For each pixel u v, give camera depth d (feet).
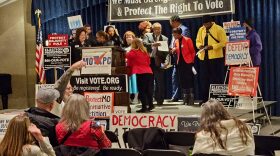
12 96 40.52
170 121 19.43
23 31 39.96
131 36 30.04
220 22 34.45
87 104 14.57
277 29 32.89
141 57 25.41
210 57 27.58
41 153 11.76
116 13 33.22
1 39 40.60
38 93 15.58
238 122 13.62
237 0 33.81
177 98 31.96
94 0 37.14
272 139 14.79
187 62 27.99
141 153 13.55
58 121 14.87
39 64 32.63
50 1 38.45
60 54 25.54
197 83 35.01
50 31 38.68
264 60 33.37
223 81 31.30
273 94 33.30
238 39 25.22
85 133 14.17
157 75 28.91
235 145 13.39
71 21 32.96
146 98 25.80
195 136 14.17
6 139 11.78
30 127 11.91
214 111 13.75
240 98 26.16
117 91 22.94
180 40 28.04
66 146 14.08
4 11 40.40
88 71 23.45
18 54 40.27
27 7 39.91
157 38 29.30
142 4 32.65
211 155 12.89
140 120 19.83
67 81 18.67
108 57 23.21
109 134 17.22
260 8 33.32
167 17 32.19
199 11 31.24
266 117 27.20
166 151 13.15
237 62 24.47
